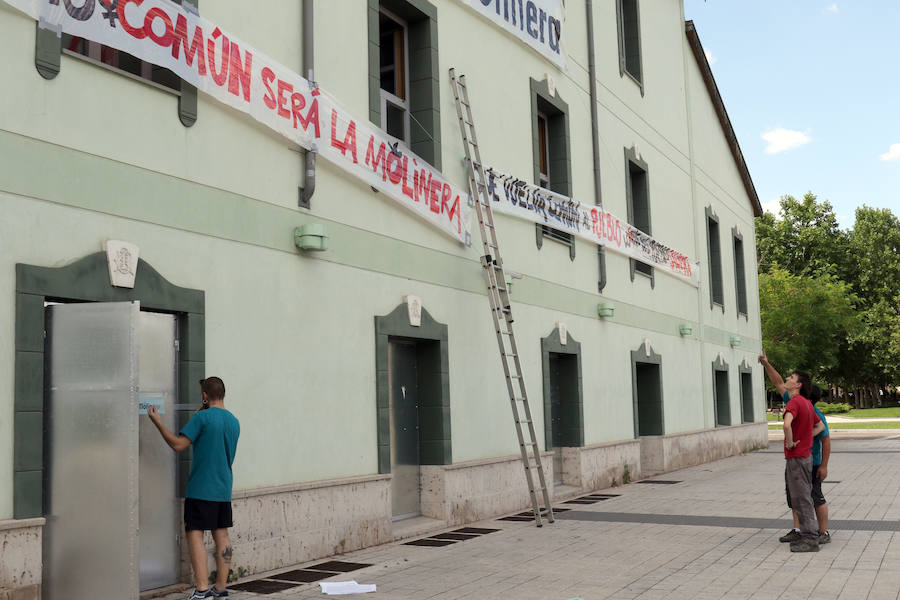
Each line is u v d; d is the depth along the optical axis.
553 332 14.01
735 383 26.11
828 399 90.38
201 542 6.51
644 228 19.34
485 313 12.17
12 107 5.97
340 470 9.02
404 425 10.73
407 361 10.91
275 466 8.16
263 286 8.23
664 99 21.44
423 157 11.28
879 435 34.56
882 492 13.98
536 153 14.07
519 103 13.66
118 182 6.77
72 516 5.96
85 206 6.47
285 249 8.55
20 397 5.86
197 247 7.50
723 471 19.05
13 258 5.92
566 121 15.32
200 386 7.36
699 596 6.75
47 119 6.22
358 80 9.87
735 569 7.82
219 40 7.69
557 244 14.56
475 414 11.66
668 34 22.28
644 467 18.88
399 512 10.46
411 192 10.52
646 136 19.80
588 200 16.03
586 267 15.66
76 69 6.48
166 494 7.11
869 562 8.02
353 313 9.46
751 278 29.73
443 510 10.69
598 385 15.72
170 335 7.28
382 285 10.00
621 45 18.69
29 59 6.11
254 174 8.23
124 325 6.00
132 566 5.85
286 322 8.48
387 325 9.95
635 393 17.45
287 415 8.38
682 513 11.93
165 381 7.20
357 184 9.71
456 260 11.58
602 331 16.12
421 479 10.89
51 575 5.96
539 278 13.77
